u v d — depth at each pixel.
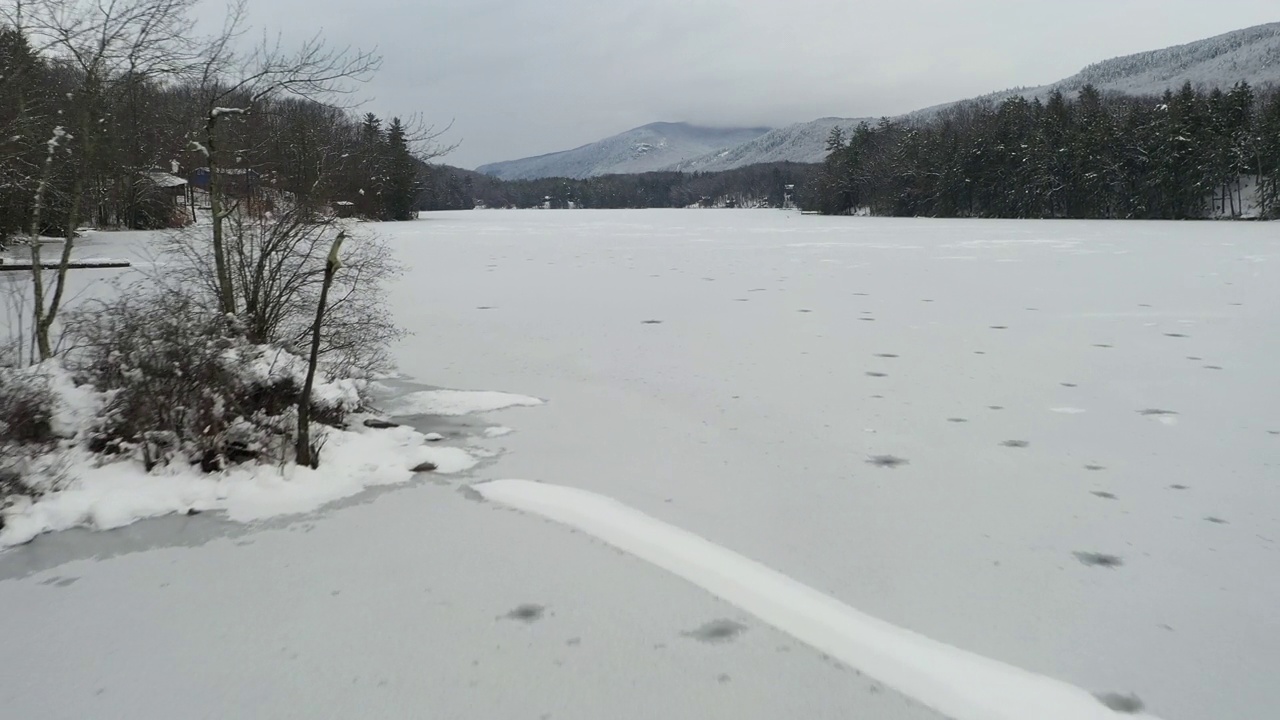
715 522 4.46
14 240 17.09
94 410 4.93
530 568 3.87
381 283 15.40
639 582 3.74
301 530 4.28
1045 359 8.57
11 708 2.82
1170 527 4.41
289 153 6.69
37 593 3.61
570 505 4.66
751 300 13.13
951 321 10.98
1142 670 3.09
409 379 7.77
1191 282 14.95
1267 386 7.36
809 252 23.22
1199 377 7.73
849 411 6.68
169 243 9.42
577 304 12.74
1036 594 3.68
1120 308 11.95
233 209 6.40
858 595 3.66
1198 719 2.81
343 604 3.52
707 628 3.35
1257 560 4.01
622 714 2.78
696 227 42.47
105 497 4.39
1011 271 17.33
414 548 4.08
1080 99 75.06
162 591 3.62
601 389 7.42
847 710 2.82
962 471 5.29
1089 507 4.69
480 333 10.21
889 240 28.59
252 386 5.15
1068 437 5.98
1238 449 5.68
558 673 3.02
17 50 6.51
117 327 5.32
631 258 21.55
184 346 4.90
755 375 7.94
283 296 6.72
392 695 2.88
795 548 4.14
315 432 5.26
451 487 4.95
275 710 2.79
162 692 2.90
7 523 4.14
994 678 3.02
